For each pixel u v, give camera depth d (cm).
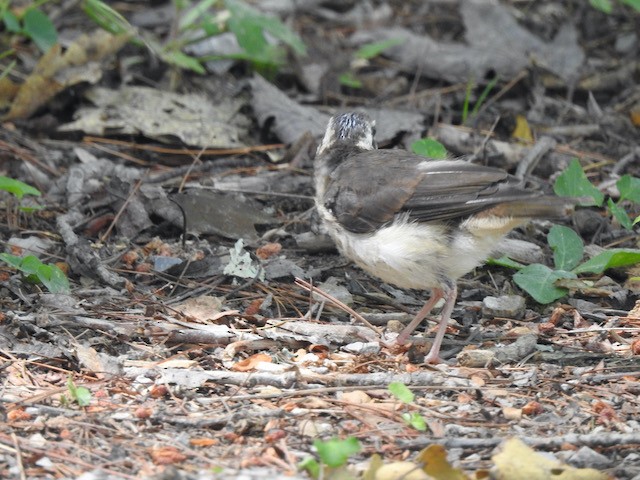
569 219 1341
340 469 766
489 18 1834
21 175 1409
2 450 815
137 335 1048
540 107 1658
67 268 1204
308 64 1719
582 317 1128
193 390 932
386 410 897
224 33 1741
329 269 1238
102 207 1342
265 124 1553
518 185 1022
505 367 1007
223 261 1224
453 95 1689
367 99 1678
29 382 940
